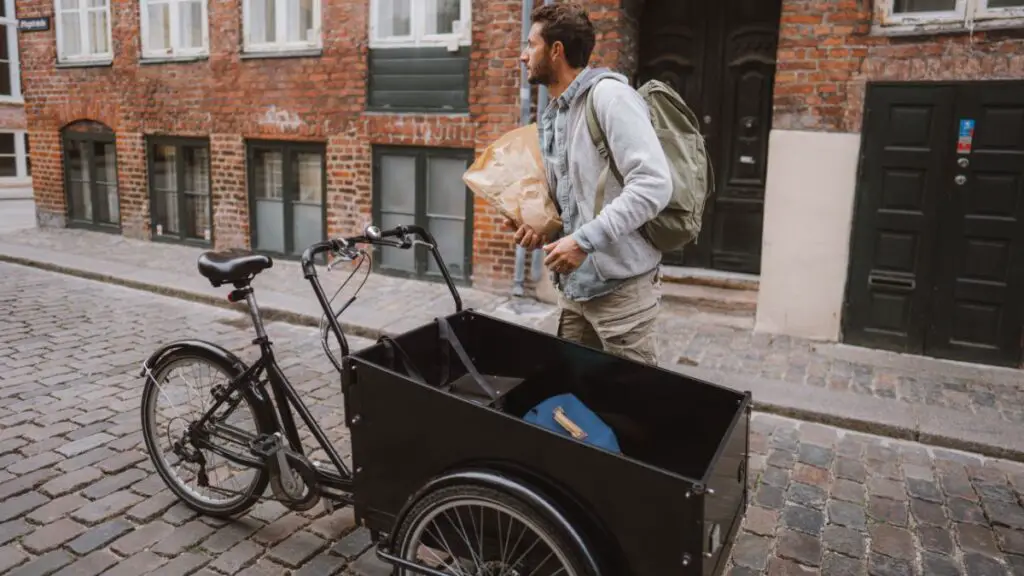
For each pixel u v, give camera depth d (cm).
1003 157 530
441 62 742
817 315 602
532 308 695
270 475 291
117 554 296
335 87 799
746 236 718
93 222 1065
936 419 448
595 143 267
